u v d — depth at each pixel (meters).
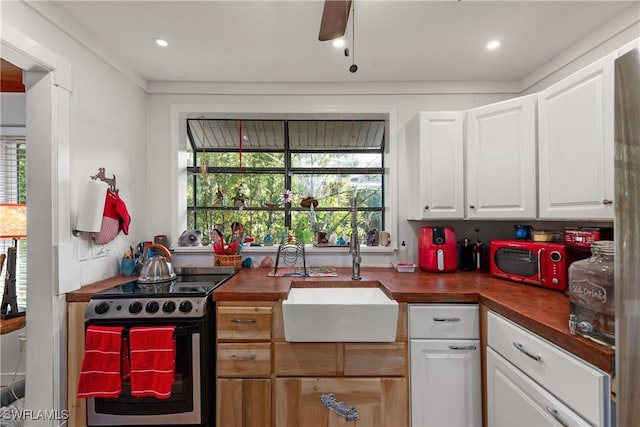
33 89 1.48
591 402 0.87
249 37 1.73
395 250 2.36
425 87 2.33
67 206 1.56
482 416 1.52
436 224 2.36
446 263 2.06
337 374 1.55
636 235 0.67
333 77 2.25
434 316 1.55
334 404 1.53
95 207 1.63
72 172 1.60
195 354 1.48
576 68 1.81
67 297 1.55
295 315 1.49
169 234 2.35
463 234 2.35
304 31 1.67
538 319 1.12
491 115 1.84
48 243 1.48
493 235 2.35
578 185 1.36
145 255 2.05
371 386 1.54
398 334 1.56
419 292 1.56
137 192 2.21
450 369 1.54
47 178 1.48
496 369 1.37
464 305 1.56
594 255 0.95
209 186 2.64
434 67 2.09
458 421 1.53
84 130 1.69
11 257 1.71
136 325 1.46
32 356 1.48
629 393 0.69
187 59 1.98
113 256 1.94
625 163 0.69
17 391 1.90
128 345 1.44
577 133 1.36
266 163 2.67
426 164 2.03
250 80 2.29
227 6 1.47
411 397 1.54
